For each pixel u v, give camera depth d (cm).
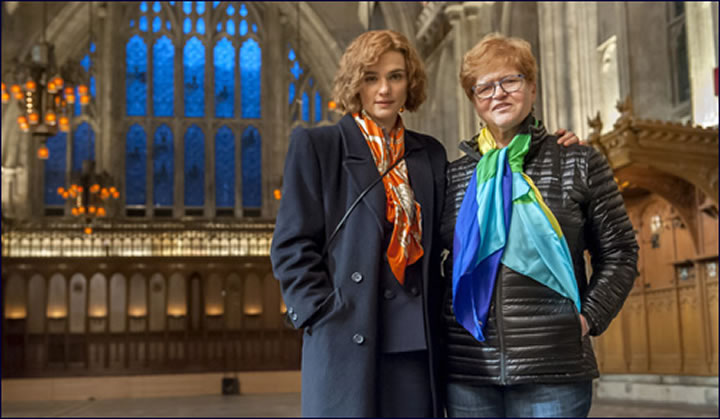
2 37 2962
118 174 3123
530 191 229
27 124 2053
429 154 253
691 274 1470
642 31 1695
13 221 2802
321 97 3350
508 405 232
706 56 1447
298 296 217
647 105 1675
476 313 227
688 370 1466
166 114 3247
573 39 1794
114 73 3172
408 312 224
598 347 1731
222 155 3266
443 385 240
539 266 224
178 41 3294
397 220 227
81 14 3125
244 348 2753
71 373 2636
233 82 3319
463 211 235
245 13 3353
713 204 1291
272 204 3200
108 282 2705
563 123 1772
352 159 233
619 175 1394
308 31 3303
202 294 2759
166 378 2644
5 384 2528
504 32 2283
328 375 213
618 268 233
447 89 2823
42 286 2677
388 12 2992
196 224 2920
